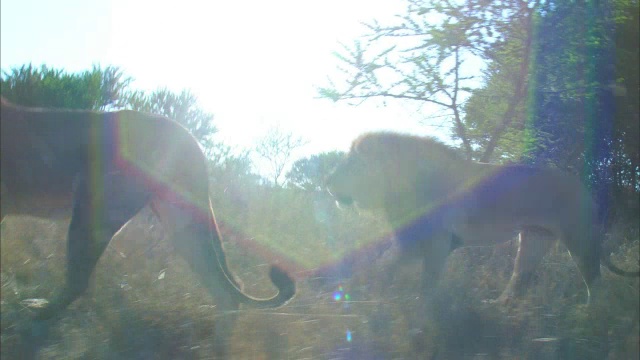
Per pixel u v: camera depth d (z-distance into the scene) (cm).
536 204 794
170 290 669
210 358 535
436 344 592
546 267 845
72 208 624
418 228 759
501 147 1099
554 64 1001
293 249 885
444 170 776
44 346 549
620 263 893
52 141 607
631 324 612
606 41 981
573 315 645
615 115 1016
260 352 545
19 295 637
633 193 1102
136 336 564
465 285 739
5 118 596
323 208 1112
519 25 1000
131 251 786
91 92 1461
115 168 617
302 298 705
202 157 642
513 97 1038
